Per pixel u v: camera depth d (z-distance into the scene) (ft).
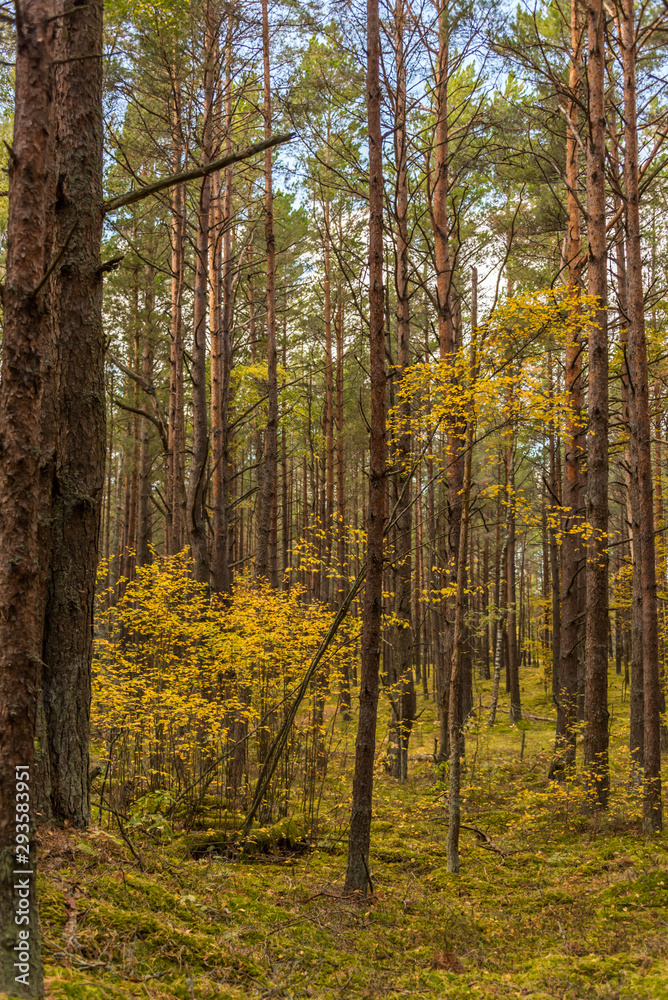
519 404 23.07
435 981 14.44
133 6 29.14
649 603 26.32
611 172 35.58
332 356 71.46
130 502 74.64
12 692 8.81
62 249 9.23
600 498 29.71
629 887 20.01
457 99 44.60
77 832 15.49
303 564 30.91
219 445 38.32
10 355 9.12
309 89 36.86
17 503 8.98
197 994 11.51
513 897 20.44
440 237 39.22
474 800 33.81
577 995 13.60
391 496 39.93
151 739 26.05
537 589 129.18
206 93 33.99
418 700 80.38
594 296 22.72
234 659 27.22
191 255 54.90
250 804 26.12
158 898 14.48
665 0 28.14
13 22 9.12
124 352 66.49
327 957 14.66
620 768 35.83
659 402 44.04
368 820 20.01
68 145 17.30
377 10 20.84
